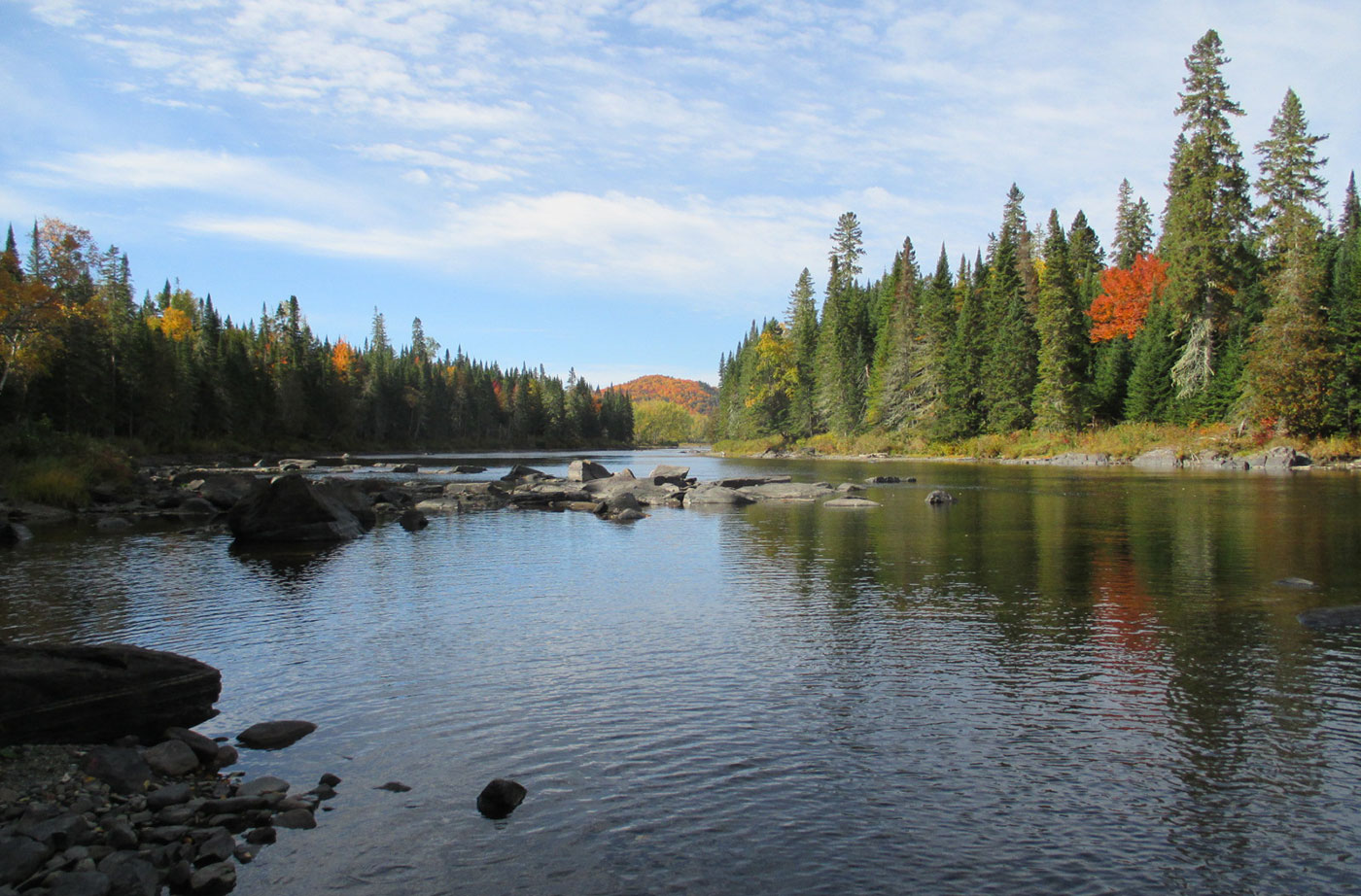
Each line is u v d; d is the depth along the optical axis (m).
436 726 8.22
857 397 89.25
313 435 107.25
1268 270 57.12
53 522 27.41
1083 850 5.67
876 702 8.77
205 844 5.69
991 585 15.02
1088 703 8.65
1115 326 72.75
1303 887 5.18
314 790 6.73
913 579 15.70
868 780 6.84
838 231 98.75
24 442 36.50
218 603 14.28
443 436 138.38
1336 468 45.97
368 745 7.73
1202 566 16.55
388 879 5.34
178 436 82.31
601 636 11.70
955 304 83.00
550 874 5.41
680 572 16.94
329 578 16.67
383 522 27.92
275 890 5.20
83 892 4.95
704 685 9.39
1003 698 8.84
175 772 7.09
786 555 19.03
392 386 126.25
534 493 34.72
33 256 56.56
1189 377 57.03
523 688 9.37
